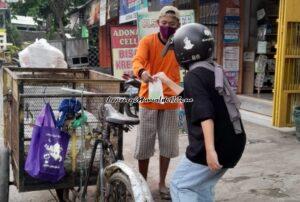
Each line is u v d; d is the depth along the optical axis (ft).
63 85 15.53
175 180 10.07
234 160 9.60
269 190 16.05
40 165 11.81
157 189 16.52
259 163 19.15
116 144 12.70
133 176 9.72
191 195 9.87
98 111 12.64
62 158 12.07
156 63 14.99
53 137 11.98
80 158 12.52
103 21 51.67
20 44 115.65
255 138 23.47
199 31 9.65
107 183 10.62
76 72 17.48
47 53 18.79
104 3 50.88
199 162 9.54
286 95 25.17
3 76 16.07
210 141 8.92
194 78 9.35
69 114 12.46
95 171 12.60
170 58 14.98
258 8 34.91
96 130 12.03
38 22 87.97
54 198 15.38
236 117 9.39
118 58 29.27
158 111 15.20
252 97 33.12
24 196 16.02
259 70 34.53
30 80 12.30
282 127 25.45
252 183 16.75
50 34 82.07
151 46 14.93
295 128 23.77
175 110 15.30
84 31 73.41
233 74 35.22
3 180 13.04
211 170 9.43
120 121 10.54
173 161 19.56
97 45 60.13
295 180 16.97
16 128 12.55
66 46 57.93
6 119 15.15
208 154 8.91
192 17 26.37
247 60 35.24
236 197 15.46
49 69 17.17
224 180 17.10
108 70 43.75
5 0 87.40
